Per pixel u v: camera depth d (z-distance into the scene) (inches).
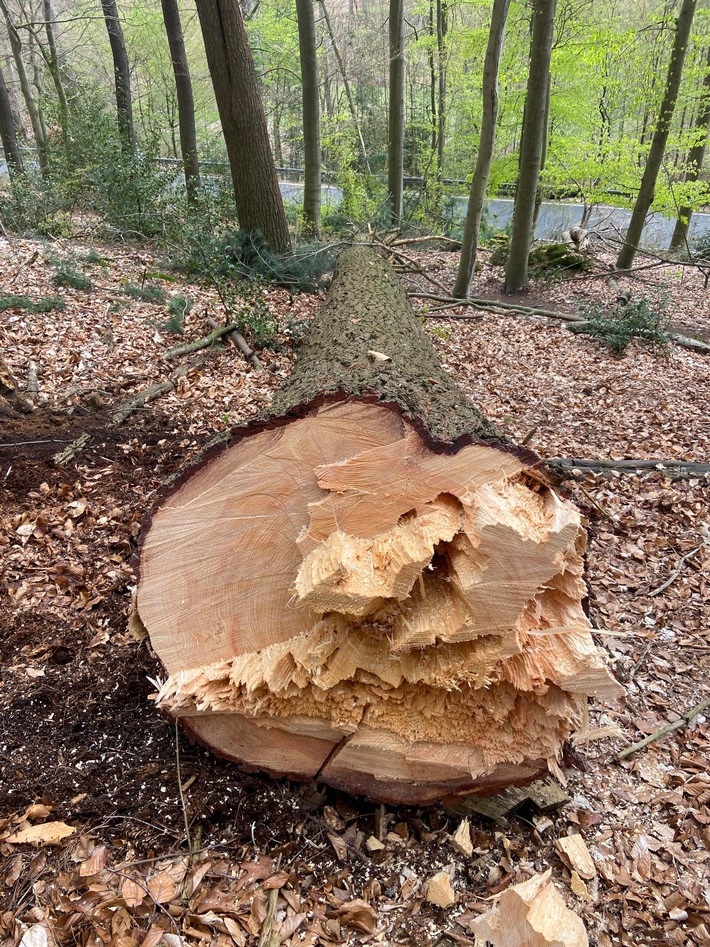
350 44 692.1
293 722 94.1
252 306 290.2
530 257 481.4
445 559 86.4
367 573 81.8
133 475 179.9
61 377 222.8
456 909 86.5
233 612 91.9
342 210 586.9
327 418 83.1
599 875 91.8
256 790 98.8
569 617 88.3
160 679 107.7
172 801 95.8
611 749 113.8
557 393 275.9
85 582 140.9
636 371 298.8
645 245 574.6
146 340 258.7
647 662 135.9
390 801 97.5
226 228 384.2
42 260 309.9
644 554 171.3
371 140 776.3
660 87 447.5
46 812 92.4
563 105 513.3
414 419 81.8
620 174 476.7
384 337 147.5
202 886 86.6
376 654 89.6
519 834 97.7
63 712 108.5
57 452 184.4
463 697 90.3
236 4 343.6
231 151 370.9
